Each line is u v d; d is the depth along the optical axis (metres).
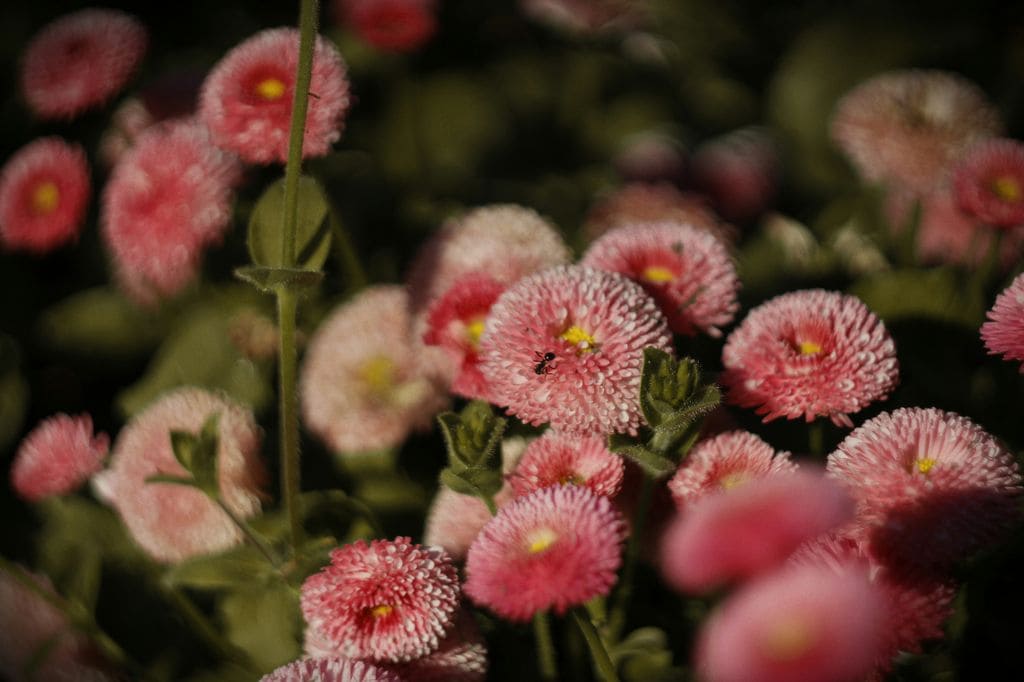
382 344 0.69
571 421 0.59
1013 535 0.58
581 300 0.59
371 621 0.58
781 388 0.60
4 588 0.66
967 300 0.68
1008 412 0.66
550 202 0.84
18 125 0.97
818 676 0.51
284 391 0.62
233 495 0.66
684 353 0.63
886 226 0.75
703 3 1.00
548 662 0.61
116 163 0.81
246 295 0.74
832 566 0.56
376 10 0.84
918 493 0.57
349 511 0.64
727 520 0.54
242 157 0.66
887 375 0.60
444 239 0.69
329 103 0.66
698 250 0.63
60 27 0.79
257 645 0.64
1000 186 0.67
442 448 0.69
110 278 0.81
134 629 0.67
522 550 0.56
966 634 0.60
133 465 0.67
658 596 0.62
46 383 0.79
